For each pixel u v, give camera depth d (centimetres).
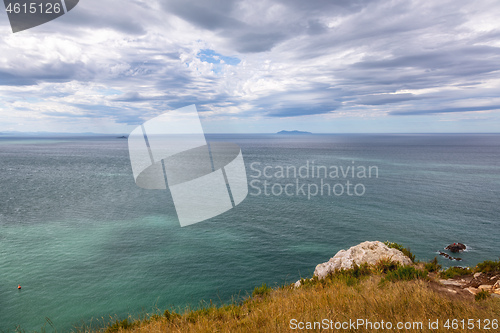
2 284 2852
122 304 2500
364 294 704
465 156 18888
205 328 593
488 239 4003
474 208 5731
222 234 4181
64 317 2322
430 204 6056
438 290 760
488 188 7894
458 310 576
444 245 3784
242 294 2602
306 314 579
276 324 551
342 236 4100
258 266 3173
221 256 3438
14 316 2336
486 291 707
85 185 8494
